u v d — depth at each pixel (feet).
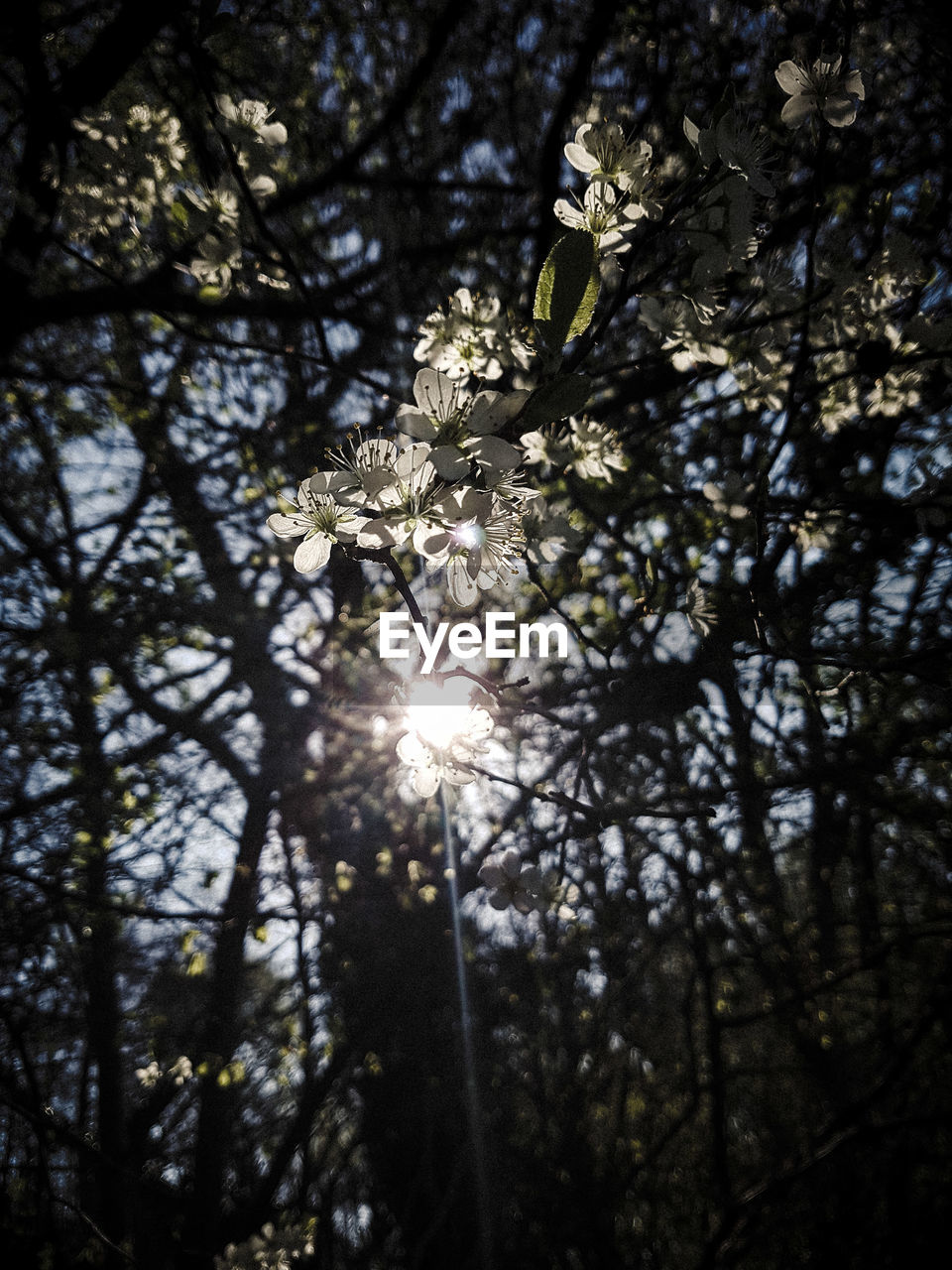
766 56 17.38
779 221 13.33
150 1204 25.90
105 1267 22.43
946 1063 22.36
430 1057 25.43
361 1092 26.50
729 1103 25.23
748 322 7.70
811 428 15.20
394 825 23.29
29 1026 21.61
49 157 13.79
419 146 22.22
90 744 23.98
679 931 24.73
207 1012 26.78
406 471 4.32
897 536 17.51
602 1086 26.76
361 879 23.80
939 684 7.66
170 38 14.39
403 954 24.21
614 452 7.95
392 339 20.84
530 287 16.57
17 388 23.65
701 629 9.17
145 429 25.80
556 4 20.06
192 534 26.03
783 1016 23.25
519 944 26.20
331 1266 27.20
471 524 4.45
